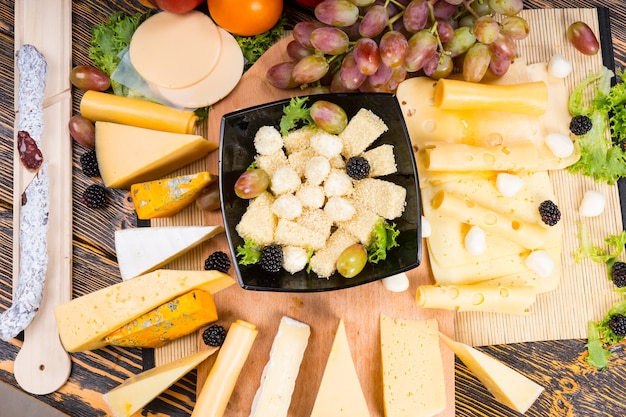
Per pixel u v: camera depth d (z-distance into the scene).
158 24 0.91
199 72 0.90
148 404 0.93
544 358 0.92
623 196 0.92
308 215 0.87
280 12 0.90
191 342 0.93
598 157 0.91
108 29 0.94
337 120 0.85
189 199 0.90
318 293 0.90
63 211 0.94
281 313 0.91
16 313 0.91
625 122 0.91
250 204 0.87
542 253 0.88
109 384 0.94
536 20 0.93
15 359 0.94
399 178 0.86
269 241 0.87
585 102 0.92
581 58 0.93
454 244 0.90
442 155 0.87
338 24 0.84
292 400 0.90
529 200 0.90
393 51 0.82
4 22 0.96
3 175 0.96
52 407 0.93
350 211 0.85
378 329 0.90
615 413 0.92
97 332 0.89
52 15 0.96
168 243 0.89
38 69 0.93
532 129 0.90
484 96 0.87
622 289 0.91
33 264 0.91
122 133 0.91
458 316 0.91
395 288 0.88
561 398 0.92
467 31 0.86
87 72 0.92
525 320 0.91
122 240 0.90
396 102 0.84
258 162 0.88
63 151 0.95
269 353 0.90
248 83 0.92
